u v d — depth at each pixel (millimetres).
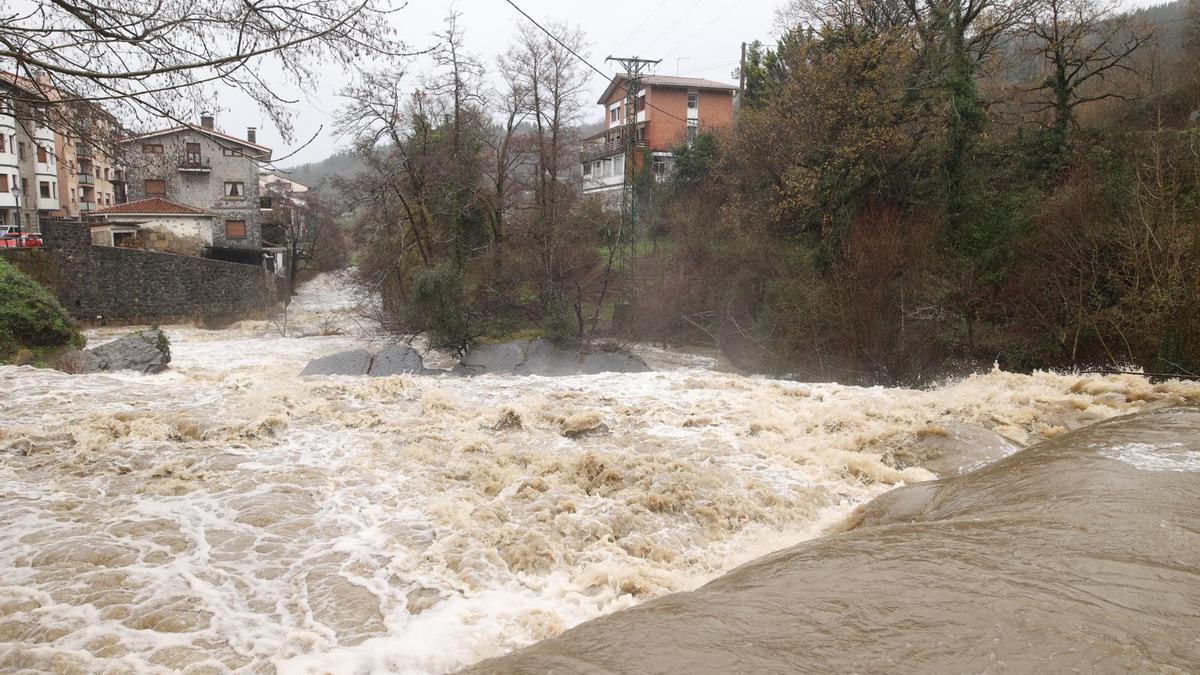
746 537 7629
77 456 8781
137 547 6523
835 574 4738
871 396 12680
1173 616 3852
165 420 10062
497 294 28984
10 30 5441
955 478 8227
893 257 22062
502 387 13070
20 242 37375
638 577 6312
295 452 9453
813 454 9969
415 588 5988
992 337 21500
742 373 25906
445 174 30750
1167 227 18547
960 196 23828
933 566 4742
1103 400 12188
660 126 51312
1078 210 21125
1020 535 5391
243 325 41281
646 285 32438
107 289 38094
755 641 3748
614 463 9016
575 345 26984
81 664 4711
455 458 9375
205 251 48469
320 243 66438
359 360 22906
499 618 5562
